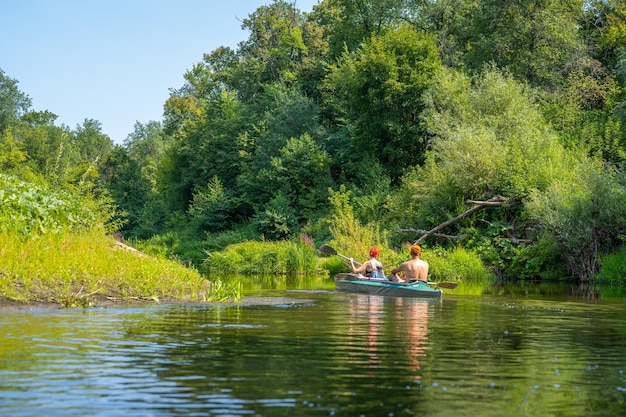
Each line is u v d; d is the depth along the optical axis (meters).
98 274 12.27
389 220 31.45
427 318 10.23
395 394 5.16
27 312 10.03
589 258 22.80
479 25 44.56
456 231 27.47
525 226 25.77
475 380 5.68
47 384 5.36
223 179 58.44
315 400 4.95
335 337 7.95
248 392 5.16
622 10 43.00
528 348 7.39
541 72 42.03
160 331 8.23
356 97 44.09
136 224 67.44
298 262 28.81
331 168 48.91
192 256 41.91
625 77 37.47
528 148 27.34
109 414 4.56
